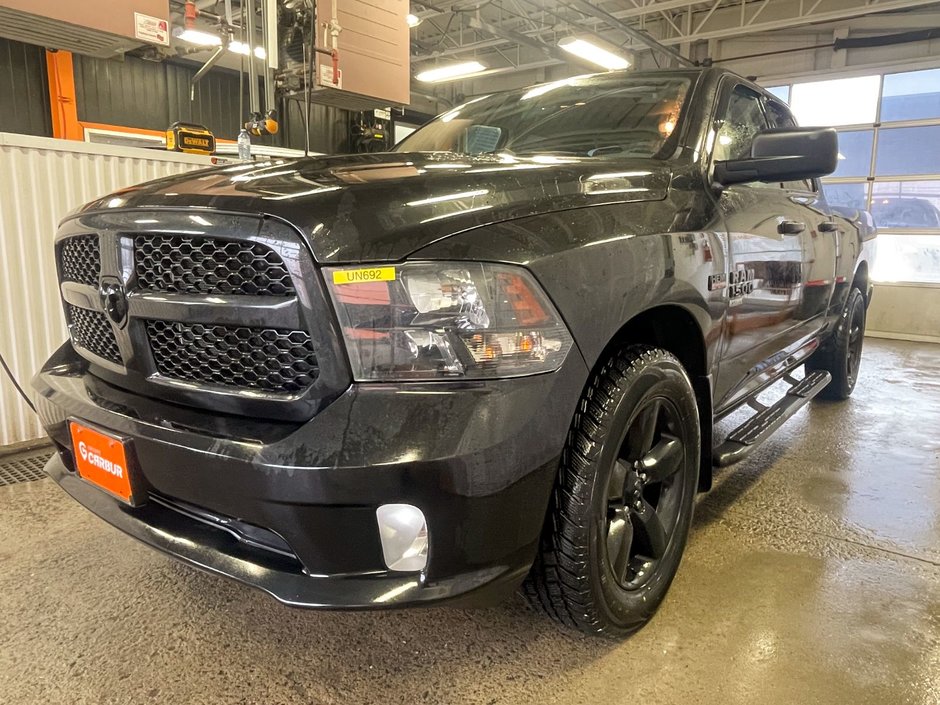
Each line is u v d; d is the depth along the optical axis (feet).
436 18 35.55
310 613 5.66
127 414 4.42
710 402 6.14
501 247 3.91
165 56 10.94
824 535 7.29
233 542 4.24
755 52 33.91
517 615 5.61
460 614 5.62
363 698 4.61
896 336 28.30
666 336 5.92
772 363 8.68
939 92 28.73
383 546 3.77
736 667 4.96
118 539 7.04
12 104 27.53
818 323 10.43
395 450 3.54
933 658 5.10
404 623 5.51
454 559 3.81
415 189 4.09
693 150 6.44
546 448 4.00
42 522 7.47
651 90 7.45
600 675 4.85
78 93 29.04
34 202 9.90
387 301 3.60
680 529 5.70
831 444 10.83
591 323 4.27
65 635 5.34
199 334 4.21
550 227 4.26
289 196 3.89
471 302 3.69
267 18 11.24
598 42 29.89
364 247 3.62
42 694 4.66
